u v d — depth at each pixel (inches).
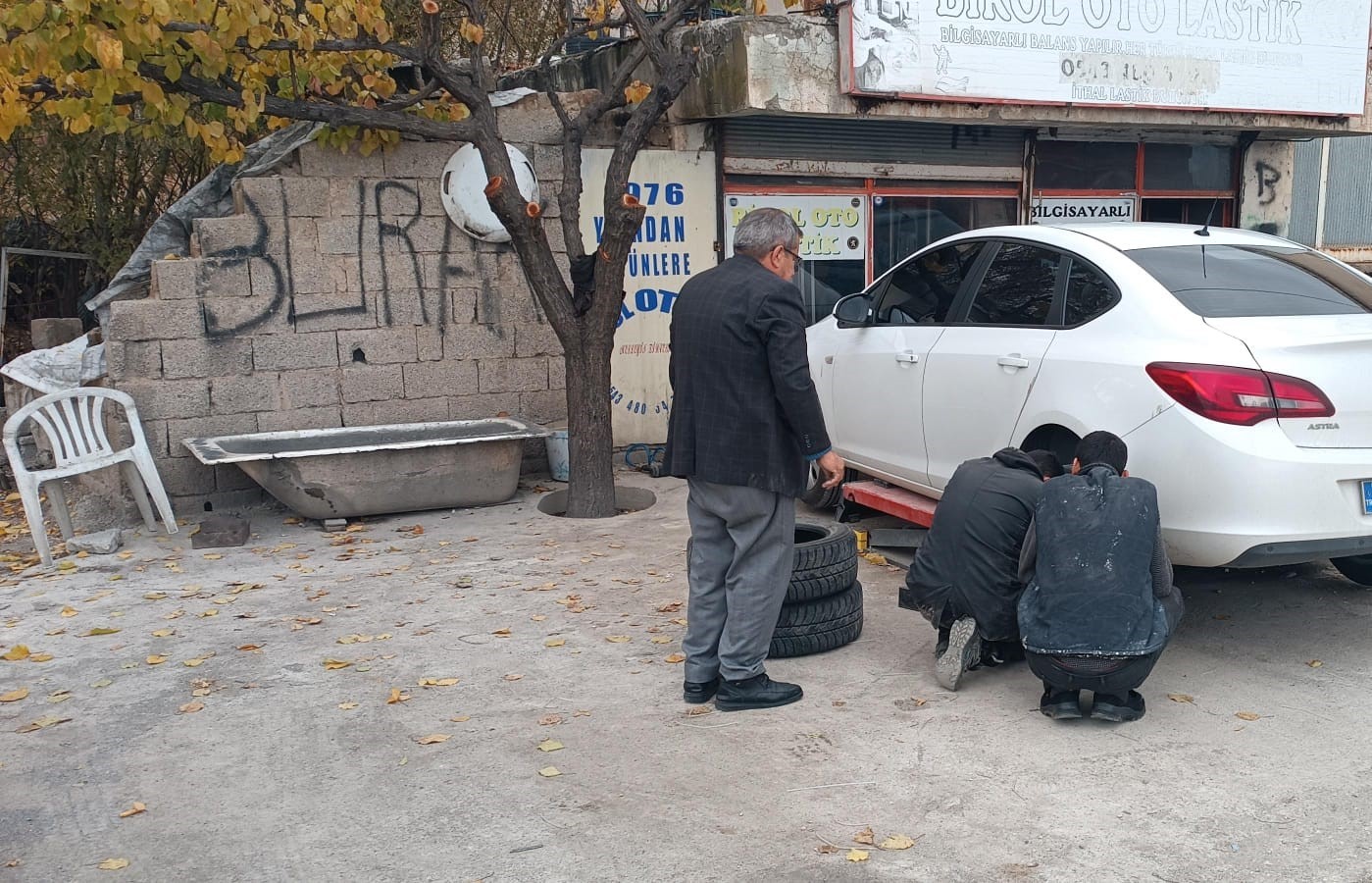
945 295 243.9
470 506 314.2
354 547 276.4
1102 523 165.9
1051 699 168.9
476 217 333.4
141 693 187.5
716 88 342.6
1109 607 161.6
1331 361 175.6
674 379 170.7
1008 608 176.4
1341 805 142.1
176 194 475.8
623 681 188.7
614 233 290.4
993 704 176.4
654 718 173.5
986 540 177.6
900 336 251.9
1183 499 176.9
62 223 461.7
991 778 151.3
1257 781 148.9
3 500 364.2
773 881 127.7
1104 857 131.0
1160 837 135.1
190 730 172.4
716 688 180.7
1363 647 199.0
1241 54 407.2
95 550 273.7
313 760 161.5
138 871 133.2
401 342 332.2
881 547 267.6
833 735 165.8
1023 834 136.6
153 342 302.7
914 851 133.3
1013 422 211.5
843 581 199.2
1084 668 161.3
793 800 146.6
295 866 133.6
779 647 196.2
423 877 130.5
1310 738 161.9
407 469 295.9
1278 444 170.9
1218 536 173.2
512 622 219.1
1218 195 481.4
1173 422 177.6
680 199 368.2
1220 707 173.5
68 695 186.9
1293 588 233.0
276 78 302.0
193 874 132.3
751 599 171.3
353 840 139.3
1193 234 216.8
